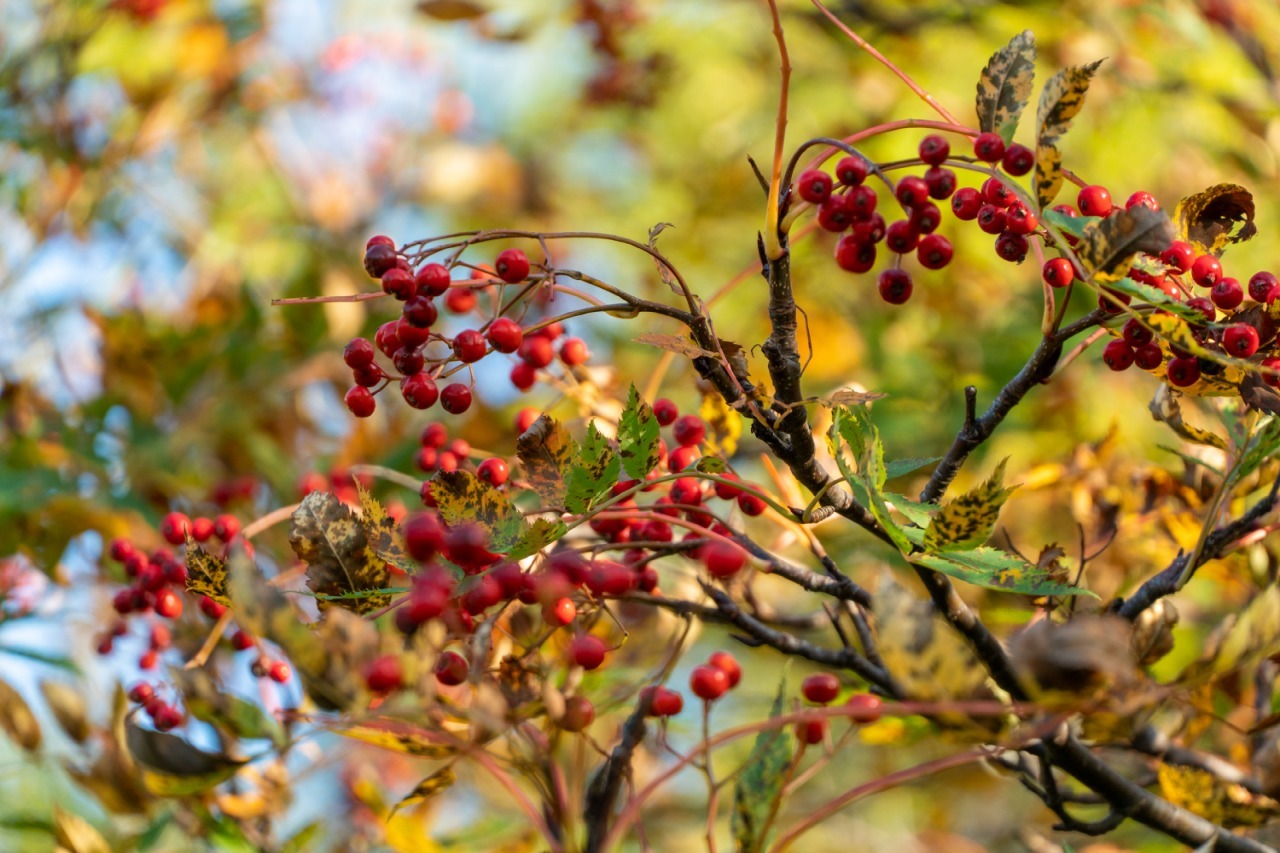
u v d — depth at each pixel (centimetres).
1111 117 225
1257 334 117
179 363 182
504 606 117
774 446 118
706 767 117
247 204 248
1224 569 135
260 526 129
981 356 198
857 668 125
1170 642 122
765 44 281
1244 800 122
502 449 180
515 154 346
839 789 239
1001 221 119
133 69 224
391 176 293
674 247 277
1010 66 118
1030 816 231
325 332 197
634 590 125
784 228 117
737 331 258
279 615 112
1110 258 115
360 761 195
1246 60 230
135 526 157
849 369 221
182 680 117
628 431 118
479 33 260
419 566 118
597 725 134
